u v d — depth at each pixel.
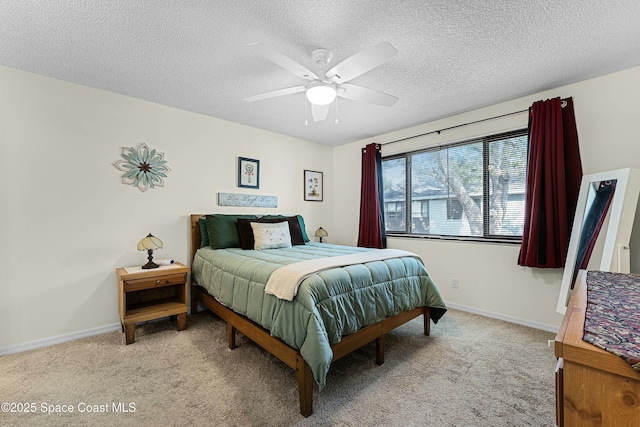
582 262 2.23
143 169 2.84
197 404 1.59
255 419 1.48
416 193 3.74
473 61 2.12
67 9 1.56
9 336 2.19
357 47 1.92
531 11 1.59
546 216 2.52
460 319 2.92
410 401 1.62
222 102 2.91
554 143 2.51
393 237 3.91
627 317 0.81
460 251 3.23
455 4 1.54
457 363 2.04
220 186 3.41
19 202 2.24
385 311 2.05
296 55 2.01
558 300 2.40
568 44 1.91
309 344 1.48
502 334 2.54
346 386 1.76
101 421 1.46
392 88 2.58
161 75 2.34
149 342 2.38
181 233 3.11
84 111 2.53
